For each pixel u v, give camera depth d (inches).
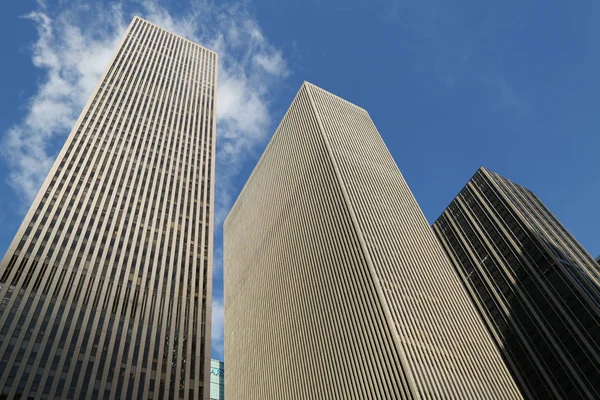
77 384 2276.1
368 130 5182.1
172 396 2511.1
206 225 3929.6
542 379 3789.4
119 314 2743.6
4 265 2573.8
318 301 3619.6
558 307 3973.9
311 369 3341.5
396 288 3152.1
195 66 6314.0
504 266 4709.6
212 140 5093.5
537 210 5255.9
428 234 3944.4
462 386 2679.6
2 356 2180.1
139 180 3917.3
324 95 5487.2
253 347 4576.8
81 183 3503.9
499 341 4335.6
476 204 5526.6
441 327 3038.9
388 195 4170.8
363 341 2940.5
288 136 5590.6
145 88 5226.4
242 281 5565.9
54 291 2625.5
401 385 2534.5
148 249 3324.3
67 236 3002.0
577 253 4726.9
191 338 2896.2
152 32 6545.3
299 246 4315.9
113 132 4274.1
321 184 4320.9
